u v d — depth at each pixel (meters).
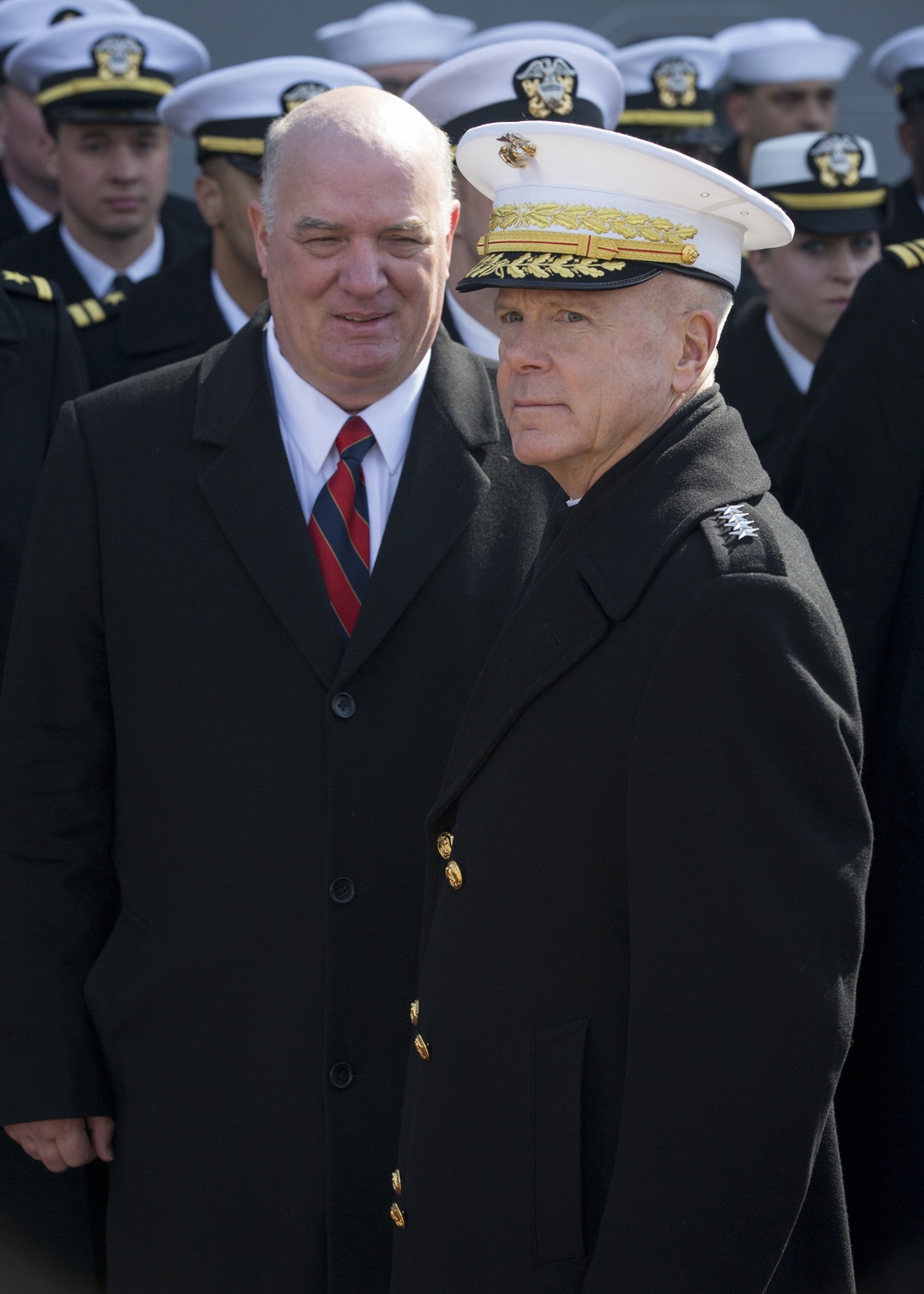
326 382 4.43
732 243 3.36
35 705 4.53
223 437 4.45
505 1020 3.36
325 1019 4.27
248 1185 4.32
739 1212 2.98
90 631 4.48
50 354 6.13
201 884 4.34
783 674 3.01
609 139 3.20
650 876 3.09
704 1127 2.98
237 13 11.47
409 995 4.35
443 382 4.66
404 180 4.30
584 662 3.30
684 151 10.33
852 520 5.27
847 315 5.59
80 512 4.48
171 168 12.20
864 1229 5.02
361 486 4.54
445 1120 3.44
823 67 11.77
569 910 3.30
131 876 4.50
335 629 4.36
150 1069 4.42
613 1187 3.11
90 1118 4.63
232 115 7.26
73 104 8.62
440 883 3.71
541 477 4.70
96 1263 5.41
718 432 3.37
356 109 4.37
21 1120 4.45
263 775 4.30
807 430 5.50
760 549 3.14
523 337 3.34
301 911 4.29
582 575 3.34
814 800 3.06
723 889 2.99
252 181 7.17
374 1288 4.32
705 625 3.05
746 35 12.02
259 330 4.72
